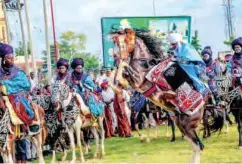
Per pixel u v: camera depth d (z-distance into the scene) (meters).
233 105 13.29
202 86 10.57
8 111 10.05
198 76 10.77
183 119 10.41
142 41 11.04
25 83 10.40
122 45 11.01
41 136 11.58
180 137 17.23
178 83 10.43
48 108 12.90
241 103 13.20
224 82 13.25
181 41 10.91
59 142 13.34
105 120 18.56
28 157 13.69
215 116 13.04
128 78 10.84
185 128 10.40
